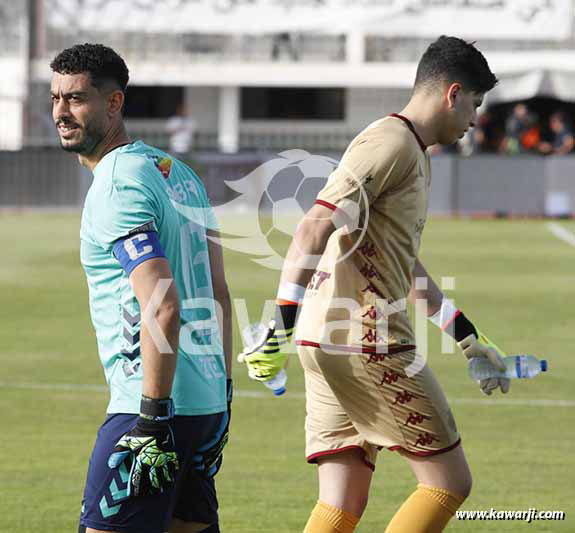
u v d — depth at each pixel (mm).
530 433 25422
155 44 111875
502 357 16969
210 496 13977
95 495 12930
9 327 39719
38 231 73562
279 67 114062
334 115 121625
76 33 105812
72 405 28031
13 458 23109
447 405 15352
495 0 102062
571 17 100688
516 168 85688
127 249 12758
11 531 18531
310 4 106375
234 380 31094
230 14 106812
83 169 90250
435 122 15242
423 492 15188
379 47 113688
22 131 104562
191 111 120938
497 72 99875
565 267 56656
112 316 13133
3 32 122312
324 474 15758
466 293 47844
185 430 13266
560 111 98750
